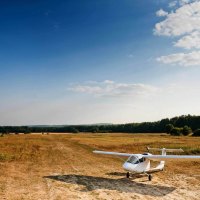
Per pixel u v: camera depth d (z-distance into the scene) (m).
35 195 12.51
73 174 18.33
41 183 15.20
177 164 23.00
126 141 54.75
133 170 15.65
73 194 12.75
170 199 12.12
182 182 16.03
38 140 59.44
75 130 176.38
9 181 15.59
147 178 17.20
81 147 41.50
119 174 18.66
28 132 171.62
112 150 36.38
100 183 15.46
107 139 66.25
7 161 23.64
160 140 55.31
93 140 61.19
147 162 16.69
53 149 37.12
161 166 18.39
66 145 45.34
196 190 13.98
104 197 12.27
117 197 12.34
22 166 21.28
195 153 30.33
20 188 13.89
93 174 18.52
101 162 24.84
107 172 19.42
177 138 63.62
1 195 12.43
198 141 48.88
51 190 13.53
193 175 18.31
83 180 16.28
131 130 173.75
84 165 22.73
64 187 14.24
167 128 104.25
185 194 13.09
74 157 28.31
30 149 35.75
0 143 44.12
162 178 17.23
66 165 22.55
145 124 172.12
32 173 18.38
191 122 140.62
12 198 11.94
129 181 16.25
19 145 41.31
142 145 42.00
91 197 12.22
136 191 13.61
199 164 23.00
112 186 14.70
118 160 26.56
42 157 27.45
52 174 18.16
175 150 17.91
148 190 13.88
